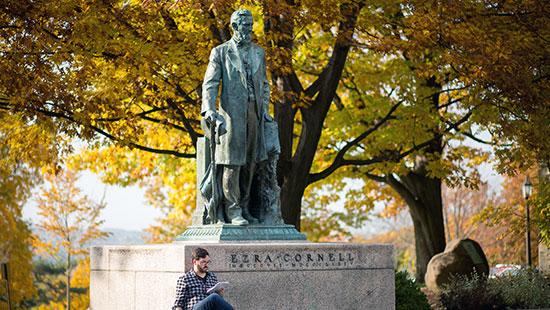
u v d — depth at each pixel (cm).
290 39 2012
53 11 1784
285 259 1185
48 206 3953
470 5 2031
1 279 3728
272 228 1255
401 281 1984
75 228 4012
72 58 1844
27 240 4050
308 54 2722
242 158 1240
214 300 986
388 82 2550
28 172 3850
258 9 2192
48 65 1834
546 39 2155
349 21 2086
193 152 2508
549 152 2194
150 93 2102
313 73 2680
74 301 4341
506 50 2009
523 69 2052
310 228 4041
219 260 1141
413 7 2059
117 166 2772
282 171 2142
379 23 2088
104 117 2166
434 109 2480
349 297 1230
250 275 1159
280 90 2070
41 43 1817
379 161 2439
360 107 2758
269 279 1170
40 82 1800
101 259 1371
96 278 1388
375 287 1251
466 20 2042
